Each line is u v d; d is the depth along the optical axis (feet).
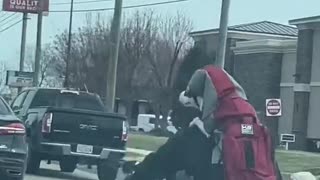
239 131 11.53
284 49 159.22
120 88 200.64
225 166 11.44
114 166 14.78
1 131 38.04
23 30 141.28
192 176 12.12
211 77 12.28
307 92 150.10
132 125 205.26
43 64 267.59
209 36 181.57
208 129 11.98
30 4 132.77
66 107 54.85
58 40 237.66
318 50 148.56
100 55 205.57
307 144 149.69
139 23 204.95
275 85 160.35
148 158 12.42
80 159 51.83
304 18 148.77
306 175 14.80
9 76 128.88
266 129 11.75
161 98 186.70
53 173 57.82
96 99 59.06
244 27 184.34
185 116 12.45
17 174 38.52
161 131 165.48
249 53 165.48
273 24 192.03
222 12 66.44
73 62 210.59
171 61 199.52
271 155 11.73
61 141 51.11
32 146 52.03
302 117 150.20
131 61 201.26
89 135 51.67
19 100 61.77
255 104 161.89
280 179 11.99
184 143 12.11
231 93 12.05
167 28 205.87
